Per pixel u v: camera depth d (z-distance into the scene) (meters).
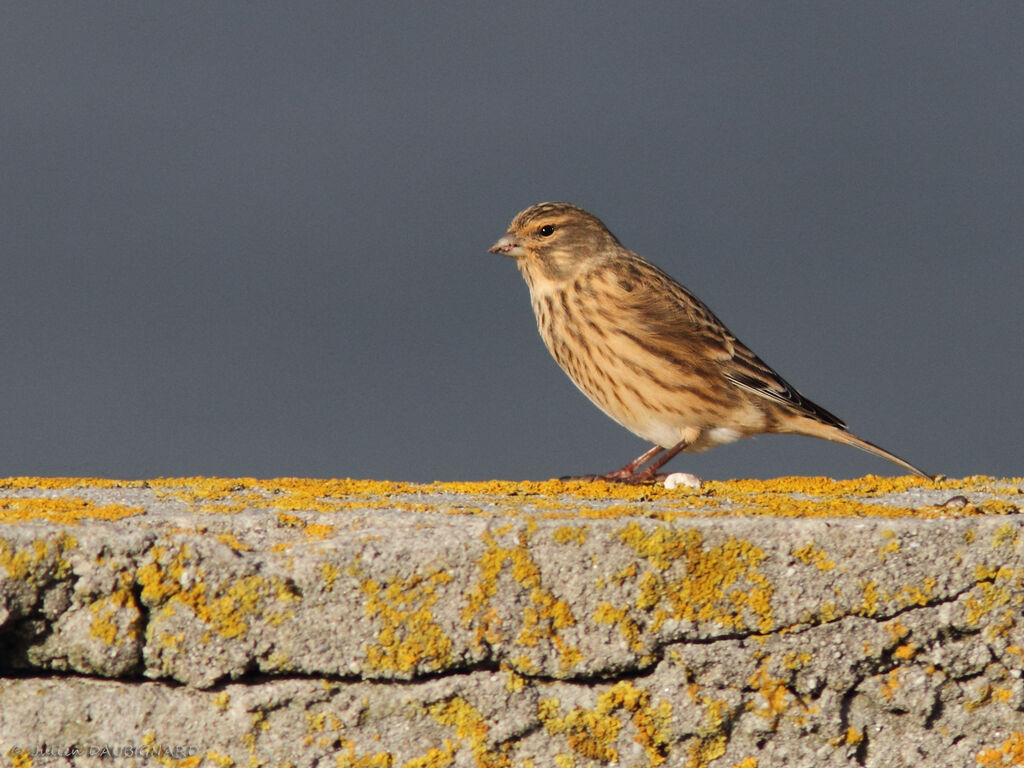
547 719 6.30
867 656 6.28
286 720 6.24
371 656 6.23
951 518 6.34
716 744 6.33
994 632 6.26
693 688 6.30
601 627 6.27
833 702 6.29
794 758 6.33
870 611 6.25
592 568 6.27
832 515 6.56
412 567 6.23
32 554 6.09
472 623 6.25
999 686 6.30
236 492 7.89
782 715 6.30
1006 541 6.21
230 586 6.18
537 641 6.28
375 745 6.26
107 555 6.14
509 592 6.26
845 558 6.24
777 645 6.28
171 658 6.20
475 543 6.25
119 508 6.92
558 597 6.27
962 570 6.23
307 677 6.26
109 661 6.18
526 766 6.32
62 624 6.17
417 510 6.98
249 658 6.20
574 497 7.71
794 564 6.25
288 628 6.20
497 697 6.28
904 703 6.29
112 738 6.21
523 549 6.26
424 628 6.24
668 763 6.34
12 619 6.14
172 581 6.17
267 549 6.36
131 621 6.15
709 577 6.26
